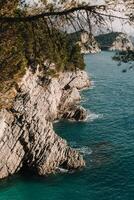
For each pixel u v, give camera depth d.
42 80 80.38
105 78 163.88
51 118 82.00
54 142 54.75
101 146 64.69
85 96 115.38
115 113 91.44
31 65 74.88
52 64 86.56
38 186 48.72
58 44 13.22
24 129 54.69
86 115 84.62
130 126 78.44
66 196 45.84
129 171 53.06
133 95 120.25
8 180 50.66
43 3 12.55
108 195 45.97
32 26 13.04
